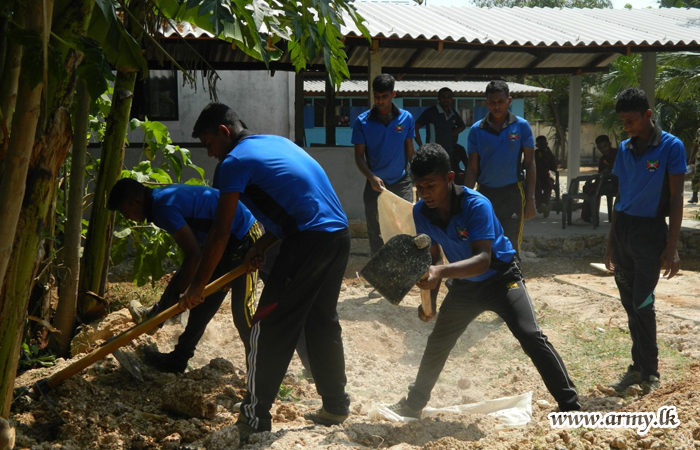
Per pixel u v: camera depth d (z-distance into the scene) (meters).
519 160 6.57
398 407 4.28
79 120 5.27
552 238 10.19
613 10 13.87
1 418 3.12
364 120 7.17
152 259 6.13
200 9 3.31
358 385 5.02
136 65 3.74
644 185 4.64
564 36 10.62
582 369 5.21
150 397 4.43
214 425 4.04
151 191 4.50
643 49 10.66
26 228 3.21
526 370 5.14
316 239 3.71
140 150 9.91
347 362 5.44
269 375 3.74
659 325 6.07
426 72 13.30
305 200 3.74
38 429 3.94
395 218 4.50
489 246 3.78
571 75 13.77
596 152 37.84
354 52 11.89
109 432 3.88
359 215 10.52
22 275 3.24
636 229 4.70
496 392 4.85
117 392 4.41
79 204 5.34
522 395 4.43
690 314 6.32
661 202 4.62
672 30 11.55
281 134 13.75
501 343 5.88
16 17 3.19
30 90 2.90
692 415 3.72
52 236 5.27
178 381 4.36
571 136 14.03
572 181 11.83
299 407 4.36
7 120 3.11
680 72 20.33
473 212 3.83
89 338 5.21
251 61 12.20
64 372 4.18
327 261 3.75
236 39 4.57
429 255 3.52
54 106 3.27
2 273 2.99
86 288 5.60
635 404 4.26
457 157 11.22
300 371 5.19
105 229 5.57
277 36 4.68
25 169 2.96
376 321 6.38
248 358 3.78
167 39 8.74
